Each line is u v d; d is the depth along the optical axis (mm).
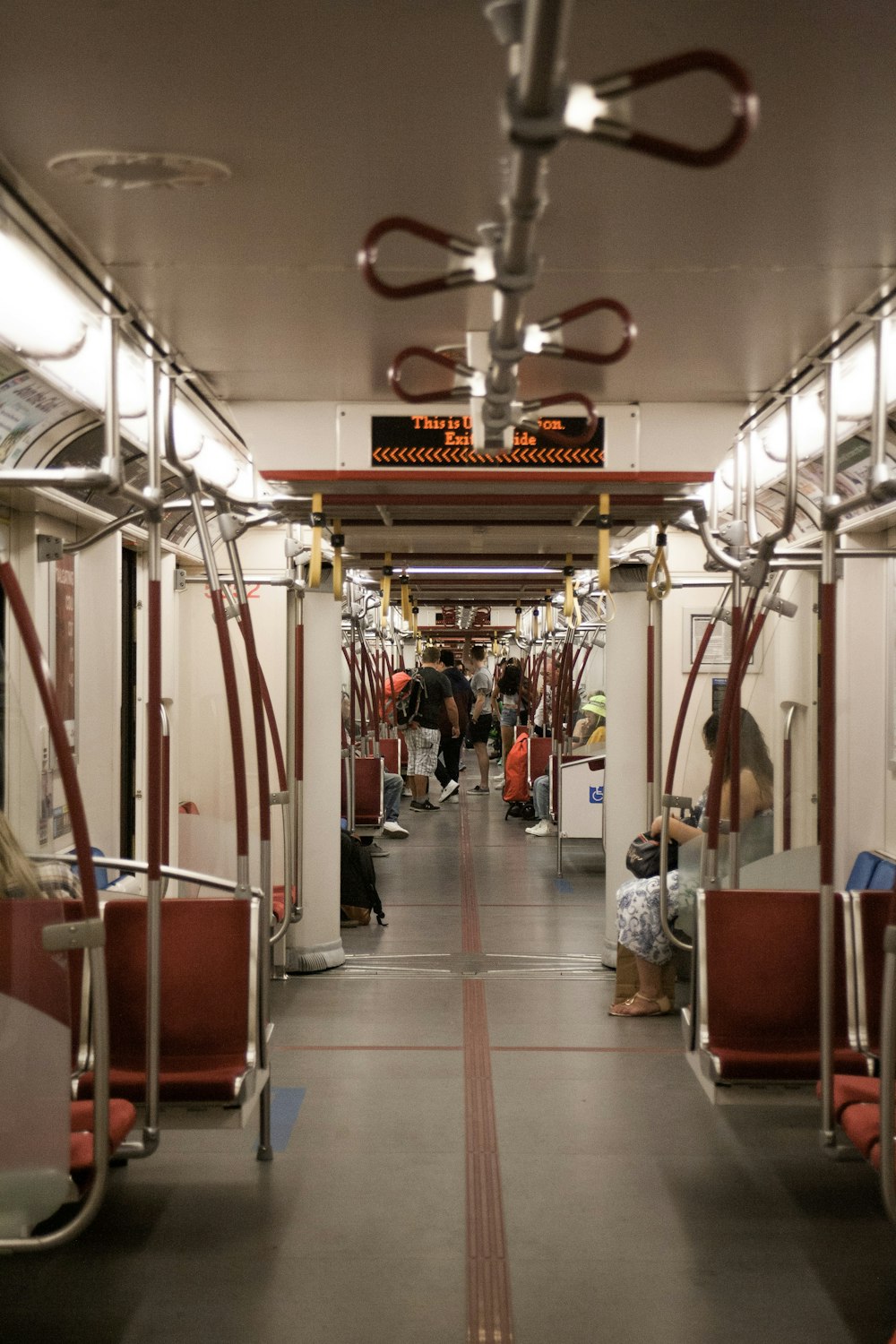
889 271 3273
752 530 4758
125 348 3965
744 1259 3865
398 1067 5891
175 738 7438
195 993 4258
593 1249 3938
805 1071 4168
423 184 2709
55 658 5688
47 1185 3076
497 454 4812
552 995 7289
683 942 6707
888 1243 3984
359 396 4773
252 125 2414
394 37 2053
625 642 7828
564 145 2455
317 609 7723
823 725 3732
